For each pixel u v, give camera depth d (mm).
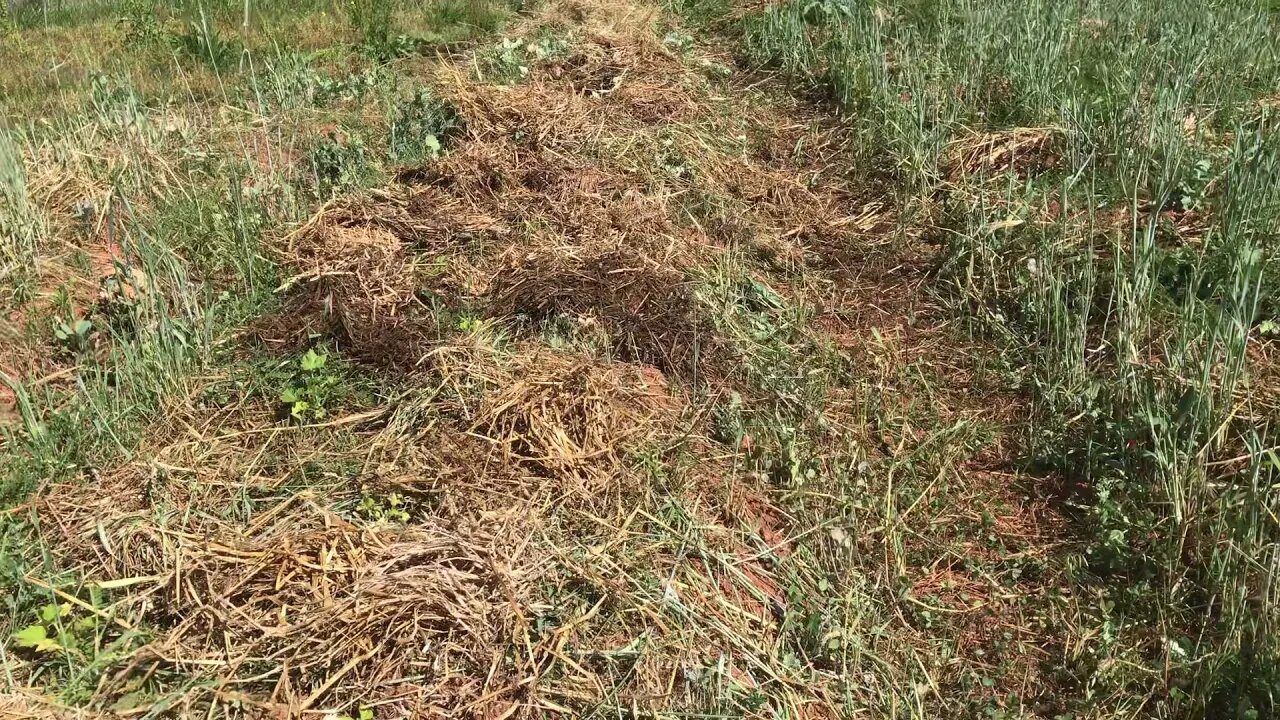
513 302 4176
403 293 4188
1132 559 3275
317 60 7102
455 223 4758
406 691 2658
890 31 7305
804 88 6891
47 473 3316
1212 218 4809
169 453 3438
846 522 3398
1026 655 3062
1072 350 4078
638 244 4641
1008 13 6828
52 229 4602
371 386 3789
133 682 2646
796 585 3168
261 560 2902
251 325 4125
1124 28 6961
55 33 7422
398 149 5566
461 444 3428
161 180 5020
